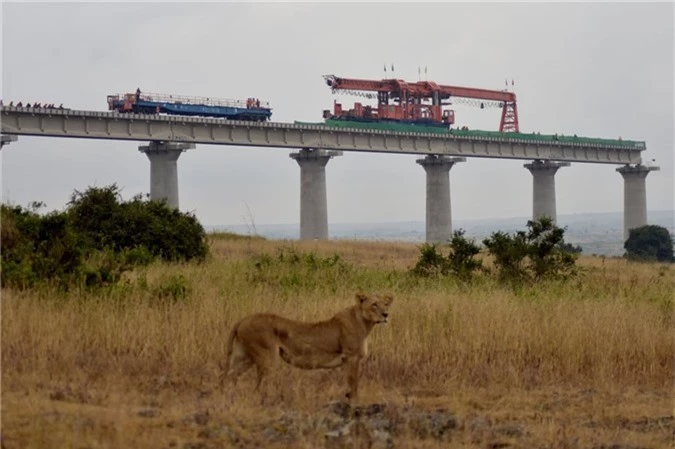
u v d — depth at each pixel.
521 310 33.59
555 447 19.92
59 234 37.88
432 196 190.88
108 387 22.50
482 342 29.38
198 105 153.00
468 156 193.12
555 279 51.56
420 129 186.62
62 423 18.47
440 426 21.22
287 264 52.38
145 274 40.97
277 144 161.75
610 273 65.31
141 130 143.38
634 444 20.55
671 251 141.25
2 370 23.55
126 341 27.52
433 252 54.09
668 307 40.94
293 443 18.81
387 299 23.39
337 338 23.16
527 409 23.64
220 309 30.94
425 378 26.22
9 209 39.00
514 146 199.88
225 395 22.08
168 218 59.38
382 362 27.28
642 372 28.61
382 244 96.62
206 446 18.28
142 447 17.69
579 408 24.02
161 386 23.55
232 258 64.00
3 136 127.38
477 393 25.09
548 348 29.45
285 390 23.11
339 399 23.41
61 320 28.11
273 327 23.14
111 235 55.91
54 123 131.75
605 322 32.00
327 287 41.25
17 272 33.41
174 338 27.80
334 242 98.12
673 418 23.11
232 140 155.62
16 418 18.88
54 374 23.66
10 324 27.31
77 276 34.84
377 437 19.80
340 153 172.00
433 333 30.08
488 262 66.69
